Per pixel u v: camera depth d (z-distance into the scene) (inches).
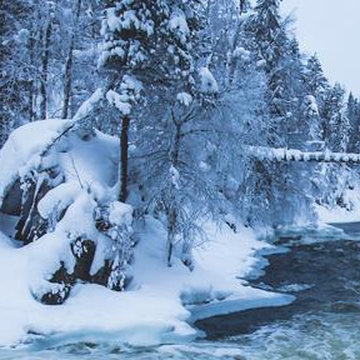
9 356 398.0
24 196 605.6
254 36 1262.3
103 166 620.1
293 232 1224.8
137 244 606.9
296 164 1228.5
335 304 589.0
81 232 521.0
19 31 824.3
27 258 522.9
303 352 438.6
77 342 434.3
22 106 892.0
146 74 570.9
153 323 467.8
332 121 2492.6
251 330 495.8
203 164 637.9
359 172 2222.0
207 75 573.6
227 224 970.7
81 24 820.0
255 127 683.4
